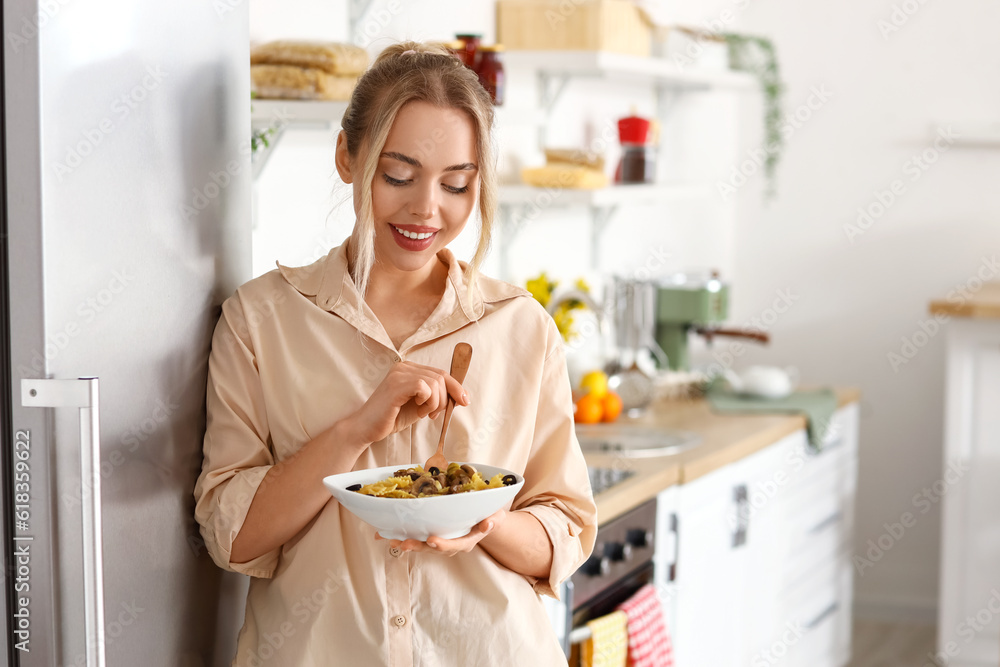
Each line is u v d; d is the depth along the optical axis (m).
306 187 2.21
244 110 1.41
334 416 1.30
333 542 1.28
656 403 3.26
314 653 1.27
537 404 1.40
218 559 1.29
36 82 1.06
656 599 2.19
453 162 1.25
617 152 3.56
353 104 1.32
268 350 1.33
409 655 1.27
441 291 1.39
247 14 1.41
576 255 3.29
